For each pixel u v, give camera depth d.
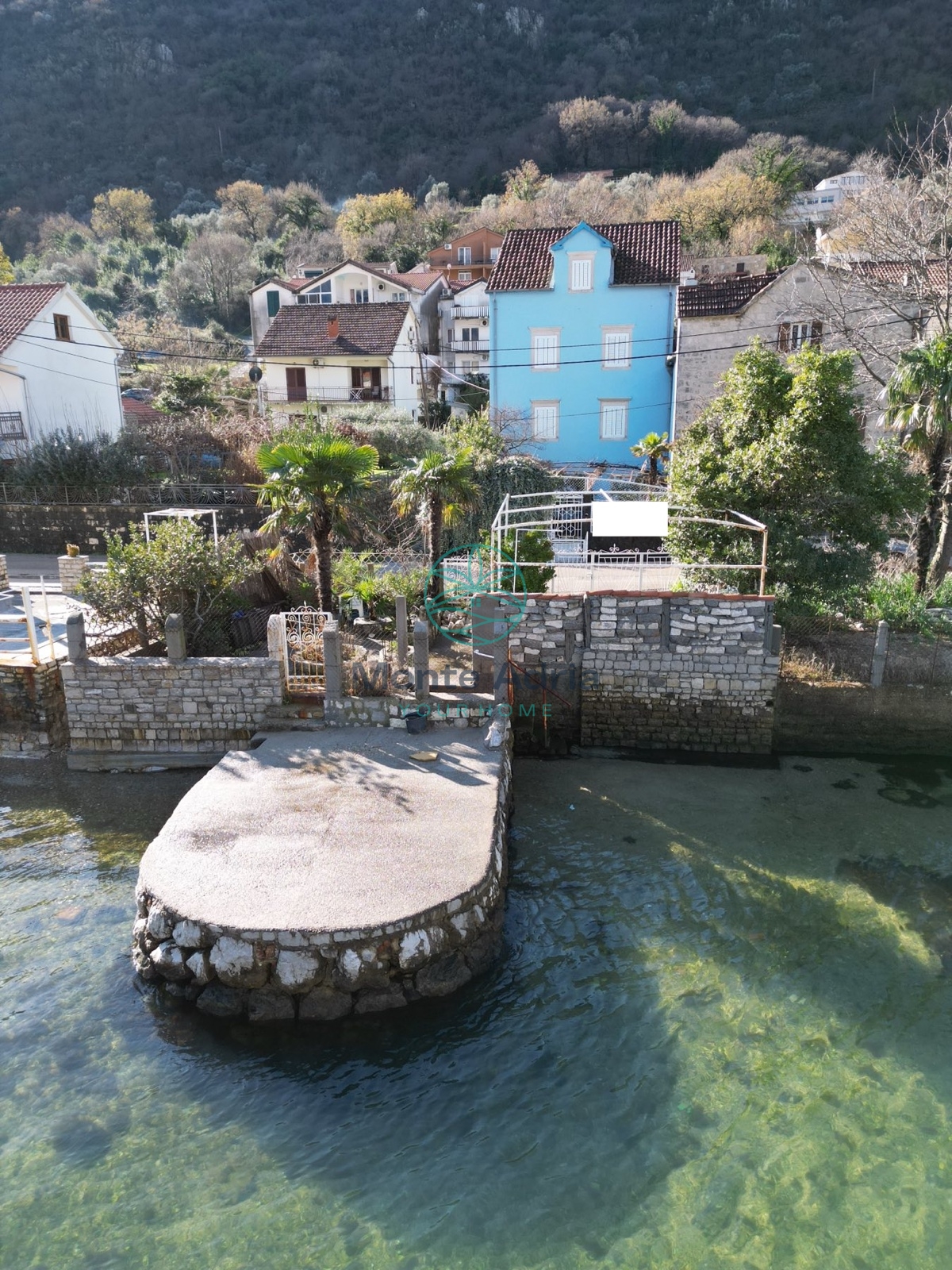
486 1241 6.77
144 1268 6.51
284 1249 6.67
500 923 10.37
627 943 10.51
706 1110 8.08
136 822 13.09
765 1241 6.82
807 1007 9.45
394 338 39.59
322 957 8.88
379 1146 7.64
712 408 18.39
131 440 31.66
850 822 13.74
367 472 16.16
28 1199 7.05
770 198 59.03
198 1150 7.55
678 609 15.91
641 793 14.70
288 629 16.56
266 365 39.97
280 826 10.84
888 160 30.31
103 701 14.77
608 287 31.30
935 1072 8.56
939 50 67.69
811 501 16.89
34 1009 9.13
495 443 28.97
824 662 16.70
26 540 29.25
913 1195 7.25
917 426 17.73
